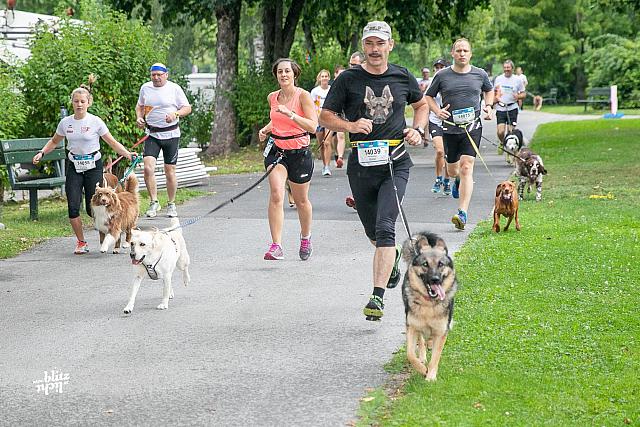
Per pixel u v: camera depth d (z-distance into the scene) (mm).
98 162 13359
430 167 24234
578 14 81375
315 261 12008
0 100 17609
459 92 13820
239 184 21328
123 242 13258
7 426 6492
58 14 20531
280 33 33594
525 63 83500
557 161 24453
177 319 9336
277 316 9328
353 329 8766
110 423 6496
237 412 6633
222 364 7801
